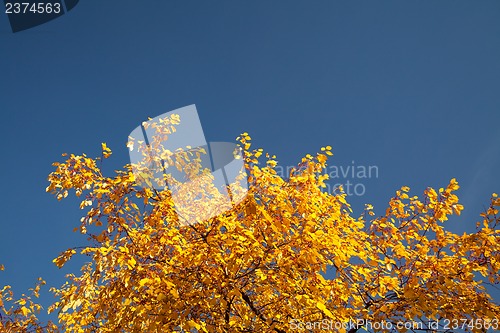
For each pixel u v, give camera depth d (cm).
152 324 461
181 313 480
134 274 497
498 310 579
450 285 545
